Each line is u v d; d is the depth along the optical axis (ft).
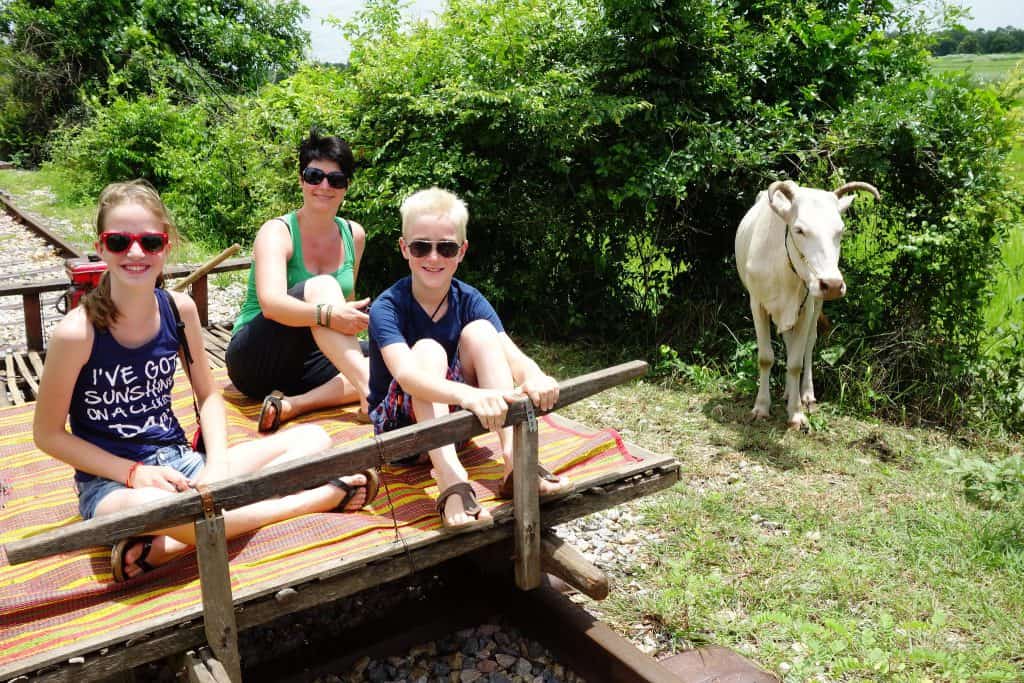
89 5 75.51
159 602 8.29
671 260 25.17
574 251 25.04
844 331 21.35
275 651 11.30
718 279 24.63
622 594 12.59
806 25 23.82
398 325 10.80
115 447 9.35
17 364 16.78
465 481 9.74
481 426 9.29
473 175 24.62
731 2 25.38
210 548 7.77
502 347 10.85
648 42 22.90
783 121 22.43
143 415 9.45
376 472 10.05
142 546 8.41
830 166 21.58
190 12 78.38
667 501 15.49
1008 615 12.11
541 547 10.12
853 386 20.47
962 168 20.38
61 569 8.84
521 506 9.77
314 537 9.32
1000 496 15.30
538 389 9.54
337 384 13.38
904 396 20.31
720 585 12.64
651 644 11.47
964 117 20.33
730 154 22.13
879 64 24.43
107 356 9.02
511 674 10.80
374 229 25.12
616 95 23.79
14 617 8.06
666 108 23.24
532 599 11.21
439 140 24.72
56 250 37.37
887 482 16.55
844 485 16.42
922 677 10.62
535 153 24.36
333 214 13.79
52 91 75.51
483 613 11.82
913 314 20.88
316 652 10.96
